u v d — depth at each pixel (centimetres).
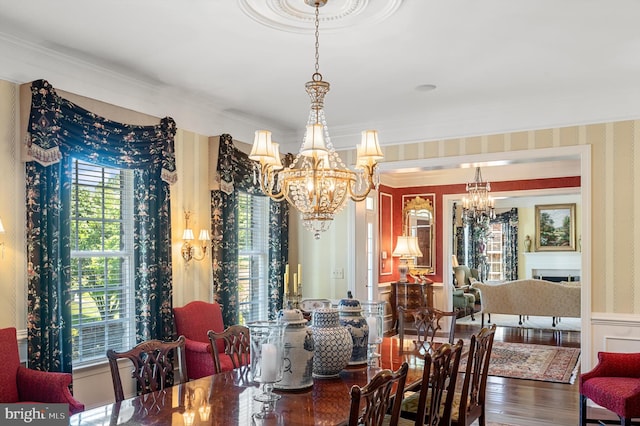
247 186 584
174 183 480
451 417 305
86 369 414
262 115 581
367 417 199
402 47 382
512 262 1378
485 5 314
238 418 221
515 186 921
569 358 674
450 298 972
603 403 372
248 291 611
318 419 220
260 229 641
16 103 371
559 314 868
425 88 481
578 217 1308
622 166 489
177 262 501
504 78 454
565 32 355
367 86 475
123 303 460
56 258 374
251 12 324
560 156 516
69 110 390
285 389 262
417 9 320
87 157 410
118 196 462
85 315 426
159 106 488
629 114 486
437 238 976
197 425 212
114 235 457
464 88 482
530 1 310
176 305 496
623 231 487
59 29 350
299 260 678
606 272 492
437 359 256
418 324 414
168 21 338
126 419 221
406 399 346
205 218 538
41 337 362
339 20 336
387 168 601
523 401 493
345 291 646
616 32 355
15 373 330
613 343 486
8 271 362
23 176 374
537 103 521
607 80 460
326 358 281
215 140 542
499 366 629
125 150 439
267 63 417
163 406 239
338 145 633
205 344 440
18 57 370
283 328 255
